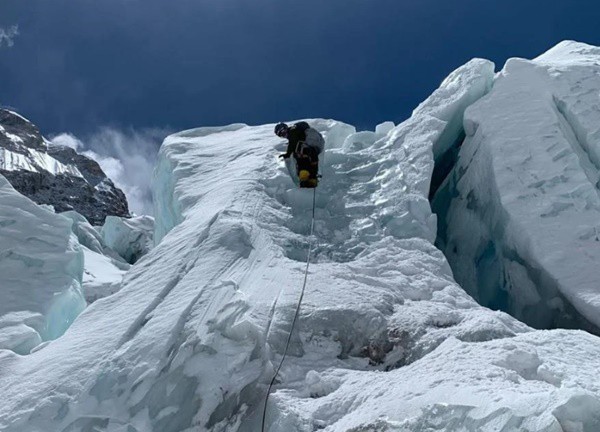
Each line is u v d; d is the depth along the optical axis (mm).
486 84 12547
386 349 6715
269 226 9203
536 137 10383
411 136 11438
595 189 9500
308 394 5934
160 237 13453
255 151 12008
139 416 5559
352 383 5867
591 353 5844
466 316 7188
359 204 10109
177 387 5664
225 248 8109
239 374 5691
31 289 8211
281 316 6844
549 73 11625
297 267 8055
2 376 6352
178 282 7457
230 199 9727
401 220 9531
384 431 4715
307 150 9219
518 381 5117
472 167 11055
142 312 6816
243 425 5461
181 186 11195
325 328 6797
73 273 9328
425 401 4820
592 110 10711
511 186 9797
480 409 4379
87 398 5762
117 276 21156
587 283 8328
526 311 9156
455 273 10820
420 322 6910
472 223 10781
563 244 8875
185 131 14328
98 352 6305
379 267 8422
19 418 5633
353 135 12484
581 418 3990
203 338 6027
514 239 9367
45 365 6328
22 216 9352
